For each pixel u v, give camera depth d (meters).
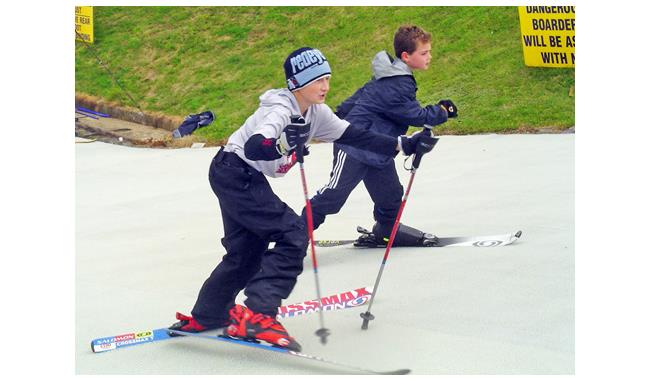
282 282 4.30
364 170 5.97
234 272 4.46
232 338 4.40
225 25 15.84
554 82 11.85
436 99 12.12
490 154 9.90
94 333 4.85
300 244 4.31
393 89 5.90
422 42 5.90
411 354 4.33
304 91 4.27
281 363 4.28
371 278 5.72
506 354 4.31
